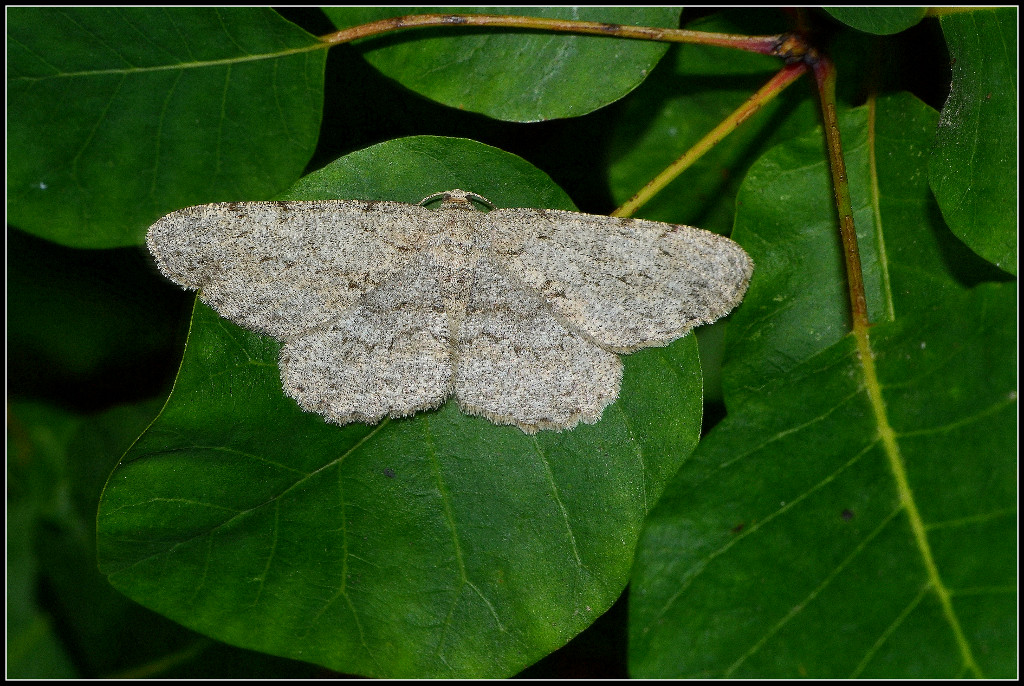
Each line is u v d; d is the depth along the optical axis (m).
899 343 0.19
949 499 0.18
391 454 0.19
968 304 0.19
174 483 0.19
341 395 0.19
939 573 0.18
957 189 0.19
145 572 0.19
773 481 0.19
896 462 0.19
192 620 0.19
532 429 0.19
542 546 0.19
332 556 0.19
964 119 0.19
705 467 0.19
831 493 0.19
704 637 0.18
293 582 0.19
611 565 0.19
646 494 0.19
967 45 0.19
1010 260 0.19
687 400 0.19
